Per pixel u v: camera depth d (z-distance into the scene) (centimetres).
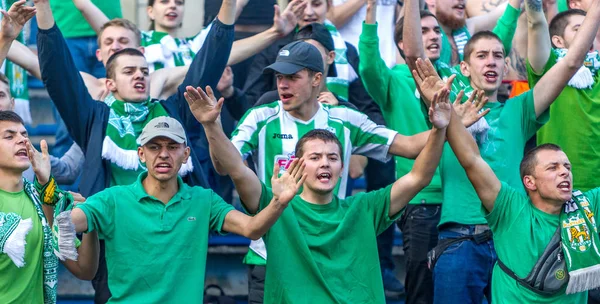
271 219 1508
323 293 1581
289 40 2206
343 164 1761
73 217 1527
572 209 1667
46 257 1573
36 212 1583
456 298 1772
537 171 1662
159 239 1563
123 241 1561
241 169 1563
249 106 2173
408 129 1988
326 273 1585
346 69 2167
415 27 1722
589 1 2233
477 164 1647
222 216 1591
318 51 1775
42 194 1560
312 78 1756
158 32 2194
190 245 1574
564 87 1850
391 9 2402
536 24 1905
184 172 1809
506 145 1812
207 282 2189
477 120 1659
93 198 1573
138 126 1859
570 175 1659
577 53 1772
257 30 2369
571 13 2033
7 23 1652
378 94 1992
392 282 2152
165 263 1555
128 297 1545
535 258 1647
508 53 2136
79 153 2048
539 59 1930
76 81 1828
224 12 1862
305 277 1588
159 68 2162
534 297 1650
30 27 2600
